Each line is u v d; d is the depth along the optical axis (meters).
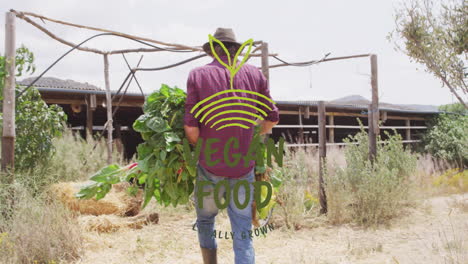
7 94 5.10
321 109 6.64
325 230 5.66
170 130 2.86
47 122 7.10
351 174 6.64
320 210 6.48
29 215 4.54
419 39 4.42
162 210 7.07
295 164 6.72
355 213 6.16
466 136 13.35
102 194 3.19
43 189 6.26
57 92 9.65
